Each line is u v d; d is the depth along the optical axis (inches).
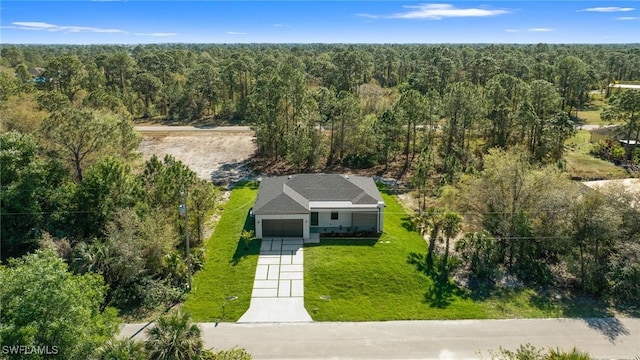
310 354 863.1
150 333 699.4
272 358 850.8
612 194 1193.4
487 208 1262.3
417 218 1301.7
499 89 2210.9
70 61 2910.9
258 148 2267.5
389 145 1969.7
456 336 925.2
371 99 2792.8
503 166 1238.3
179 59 4781.0
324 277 1108.5
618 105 2167.8
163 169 1299.2
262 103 2129.7
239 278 1112.2
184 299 1033.5
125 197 1209.4
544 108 2295.8
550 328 960.3
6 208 1125.7
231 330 930.7
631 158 2146.9
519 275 1175.6
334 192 1428.4
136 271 1027.3
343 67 3639.3
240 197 1662.2
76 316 610.5
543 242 1208.8
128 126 1673.2
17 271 598.2
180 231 1246.9
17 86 2208.4
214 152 2304.4
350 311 1000.2
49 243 1026.1
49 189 1211.2
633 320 992.9
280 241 1291.8
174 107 3299.7
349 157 2085.4
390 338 914.1
